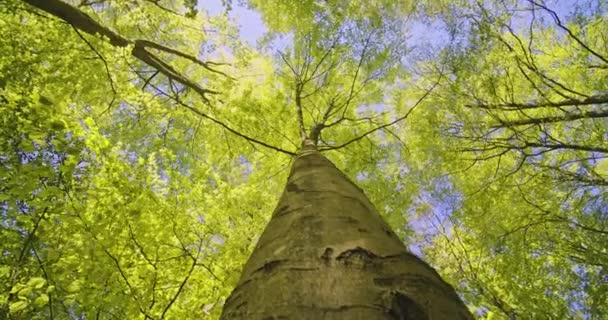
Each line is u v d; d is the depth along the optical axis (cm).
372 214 195
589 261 499
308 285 126
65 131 258
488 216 589
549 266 539
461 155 629
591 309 488
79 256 241
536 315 423
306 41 649
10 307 215
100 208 263
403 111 689
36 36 446
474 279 495
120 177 286
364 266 136
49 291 218
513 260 513
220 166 648
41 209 251
